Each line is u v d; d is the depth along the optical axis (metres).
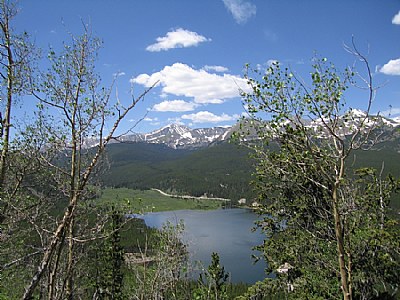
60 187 10.78
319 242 18.20
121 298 29.88
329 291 17.38
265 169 15.51
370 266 17.22
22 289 14.51
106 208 12.55
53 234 10.41
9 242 12.88
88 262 20.86
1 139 13.08
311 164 13.12
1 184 12.87
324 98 11.54
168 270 20.94
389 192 18.67
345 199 16.14
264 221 20.80
